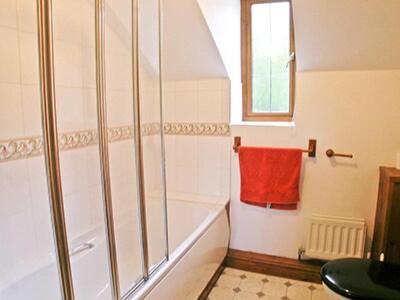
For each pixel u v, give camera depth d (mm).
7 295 1433
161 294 1518
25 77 1511
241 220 2537
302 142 2283
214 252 2221
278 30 2400
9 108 1449
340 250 2234
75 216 1863
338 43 1968
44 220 1658
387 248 1865
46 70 1100
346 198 2238
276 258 2441
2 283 1437
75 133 1827
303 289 2223
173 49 2312
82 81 1853
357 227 2174
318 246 2279
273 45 2438
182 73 2506
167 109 2656
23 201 1543
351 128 2162
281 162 2297
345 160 2203
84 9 1823
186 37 2201
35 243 1618
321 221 2242
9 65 1437
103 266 1944
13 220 1501
